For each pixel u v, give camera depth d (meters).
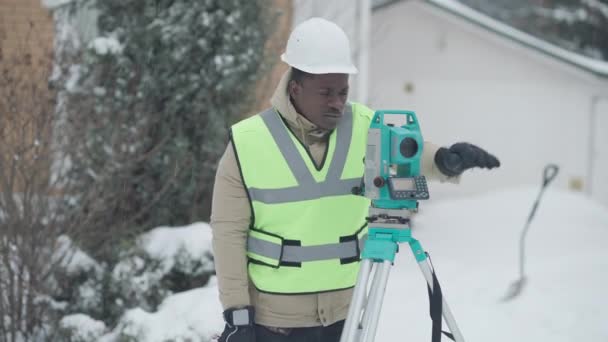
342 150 2.53
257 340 2.56
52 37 5.73
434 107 12.54
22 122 4.58
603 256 5.99
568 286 5.27
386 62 12.57
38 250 4.61
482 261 6.96
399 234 2.37
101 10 5.69
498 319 4.90
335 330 2.63
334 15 8.45
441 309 2.39
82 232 4.88
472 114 12.46
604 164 12.23
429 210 10.33
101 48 5.30
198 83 5.55
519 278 5.61
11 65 4.85
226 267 2.45
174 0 5.55
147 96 5.48
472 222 9.25
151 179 5.57
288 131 2.50
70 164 4.98
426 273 2.39
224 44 5.57
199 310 4.11
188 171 5.60
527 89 12.31
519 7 23.09
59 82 4.91
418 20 12.38
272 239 2.49
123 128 5.21
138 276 4.84
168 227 5.46
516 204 10.18
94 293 4.75
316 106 2.43
